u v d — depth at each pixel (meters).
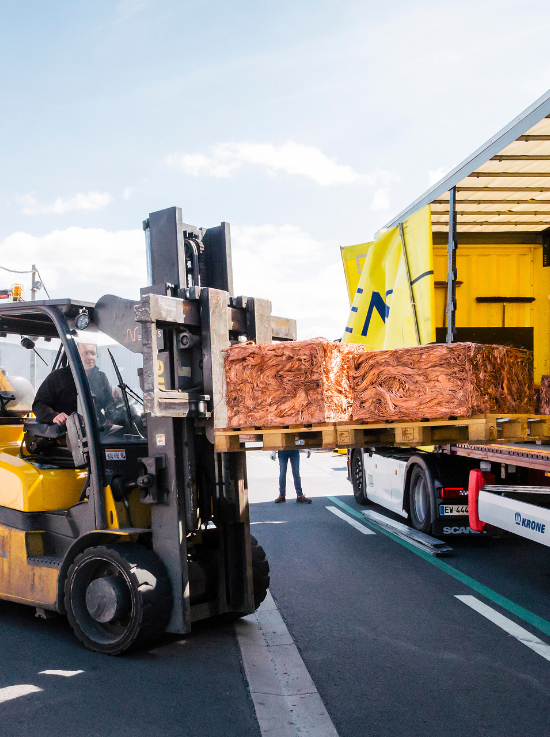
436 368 3.84
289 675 3.94
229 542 4.82
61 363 5.37
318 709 3.48
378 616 5.06
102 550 4.29
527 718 3.36
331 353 3.89
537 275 10.17
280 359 3.88
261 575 5.05
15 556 4.84
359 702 3.56
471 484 6.75
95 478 4.54
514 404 4.37
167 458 4.30
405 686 3.76
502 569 6.50
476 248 10.09
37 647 4.46
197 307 4.26
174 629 4.26
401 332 9.34
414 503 8.27
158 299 3.93
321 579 6.17
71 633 4.79
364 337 10.45
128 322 4.48
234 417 4.01
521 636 4.58
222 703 3.55
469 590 5.75
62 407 5.17
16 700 3.59
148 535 4.63
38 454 5.32
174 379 4.28
